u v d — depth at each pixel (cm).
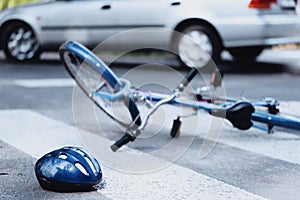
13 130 636
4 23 1228
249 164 522
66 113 720
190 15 1098
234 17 1082
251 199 437
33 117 699
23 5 1241
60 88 902
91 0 1178
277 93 874
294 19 1084
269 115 583
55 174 440
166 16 1116
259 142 596
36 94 851
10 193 443
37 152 554
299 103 791
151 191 452
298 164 522
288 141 600
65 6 1192
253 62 1213
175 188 459
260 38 1080
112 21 1153
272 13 1077
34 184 462
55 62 1242
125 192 449
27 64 1211
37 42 1223
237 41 1089
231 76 1057
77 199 432
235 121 573
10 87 913
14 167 507
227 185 467
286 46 1487
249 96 844
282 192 452
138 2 1134
